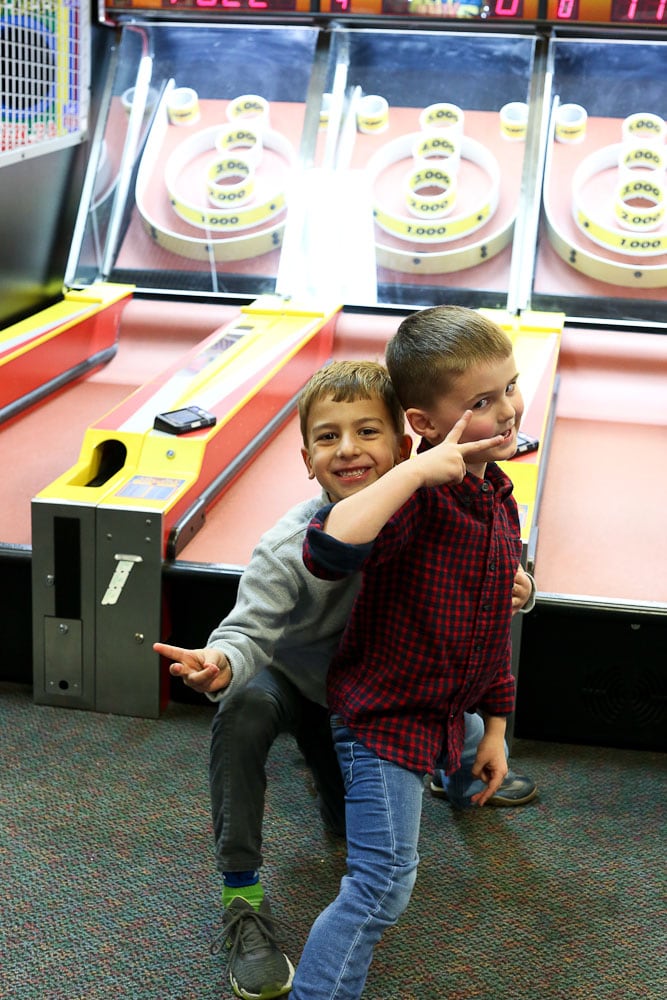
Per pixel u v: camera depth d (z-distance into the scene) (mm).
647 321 4102
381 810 1632
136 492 2607
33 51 3988
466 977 1828
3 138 3857
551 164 4375
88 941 1891
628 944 1907
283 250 4293
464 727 1915
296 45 4645
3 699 2621
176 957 1864
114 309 4203
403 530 1555
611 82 4480
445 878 2059
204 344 3631
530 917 1966
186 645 2611
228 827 1802
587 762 2439
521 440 2855
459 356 1590
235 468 3100
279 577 1711
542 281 4184
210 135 4578
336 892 2020
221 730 1805
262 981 1767
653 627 2416
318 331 3904
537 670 2479
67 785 2299
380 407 1697
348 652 1722
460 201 4320
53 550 2500
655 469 3305
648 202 4266
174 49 4719
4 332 3756
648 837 2184
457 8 4379
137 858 2094
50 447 3410
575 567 2678
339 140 4496
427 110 4508
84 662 2551
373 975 1827
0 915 1940
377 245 4305
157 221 4445
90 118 4523
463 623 1639
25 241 4023
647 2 4250
